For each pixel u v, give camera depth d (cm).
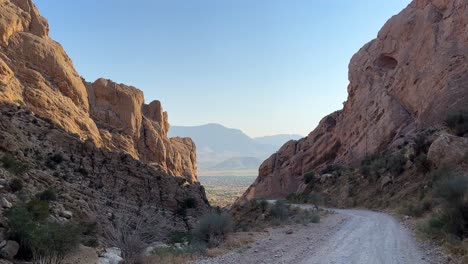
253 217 3916
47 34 8450
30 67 7281
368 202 4756
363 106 8612
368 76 8981
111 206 3828
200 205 5844
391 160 5112
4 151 3238
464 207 1498
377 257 1277
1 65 6222
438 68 6397
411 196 3731
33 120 5109
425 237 1666
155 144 10475
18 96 6191
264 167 11500
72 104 7731
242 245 1659
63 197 2864
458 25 6488
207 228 1906
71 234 1382
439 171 3466
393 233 1962
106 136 8719
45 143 4616
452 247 1297
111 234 1413
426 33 7144
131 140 9662
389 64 8638
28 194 2331
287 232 2103
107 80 10069
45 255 1230
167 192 5512
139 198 4856
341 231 2122
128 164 5441
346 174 6781
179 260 1304
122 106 9862
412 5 8275
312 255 1341
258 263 1229
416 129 6406
